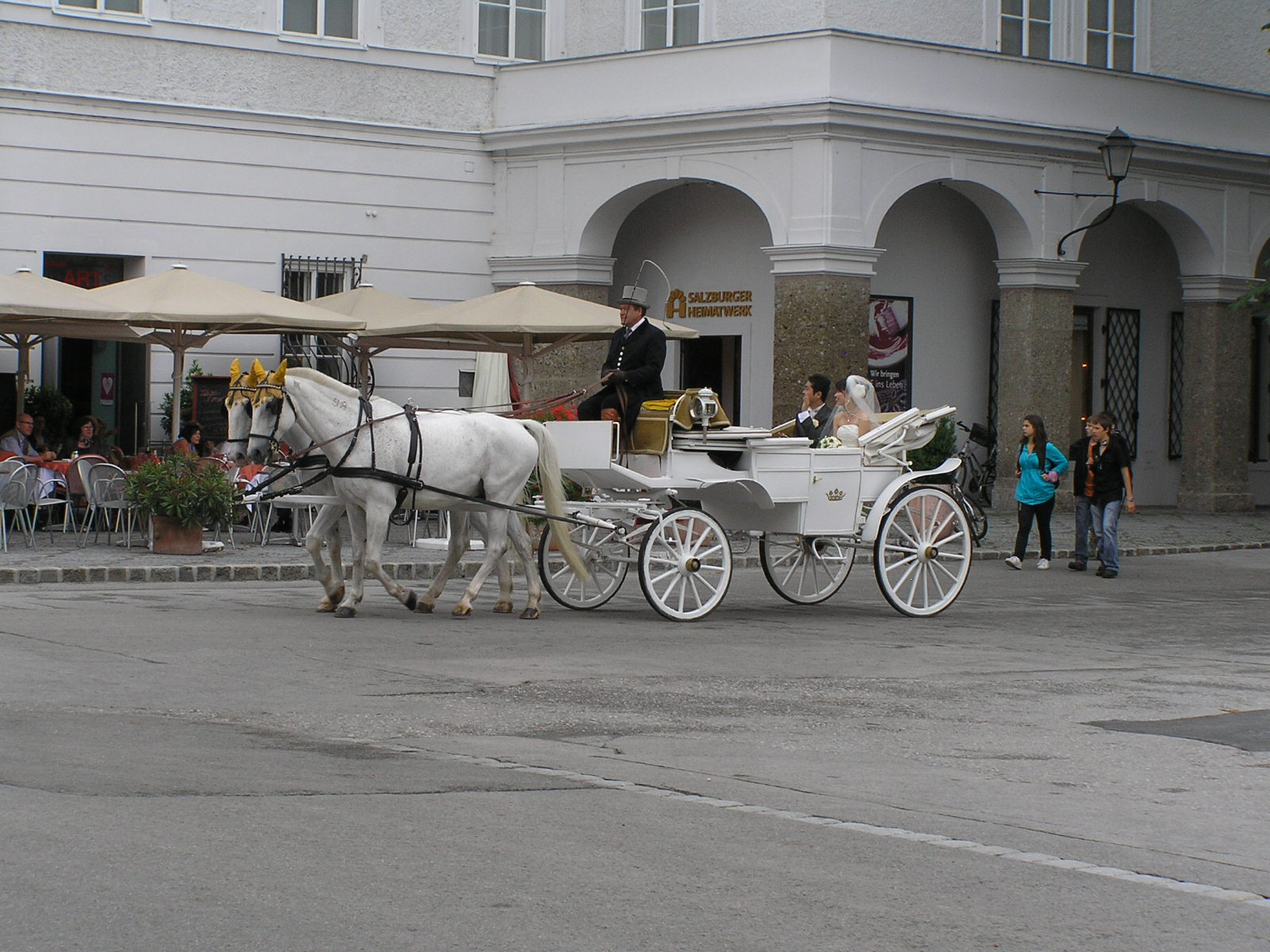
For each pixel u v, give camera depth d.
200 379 25.30
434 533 22.42
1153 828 7.36
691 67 26.64
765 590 17.50
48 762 7.95
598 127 27.27
